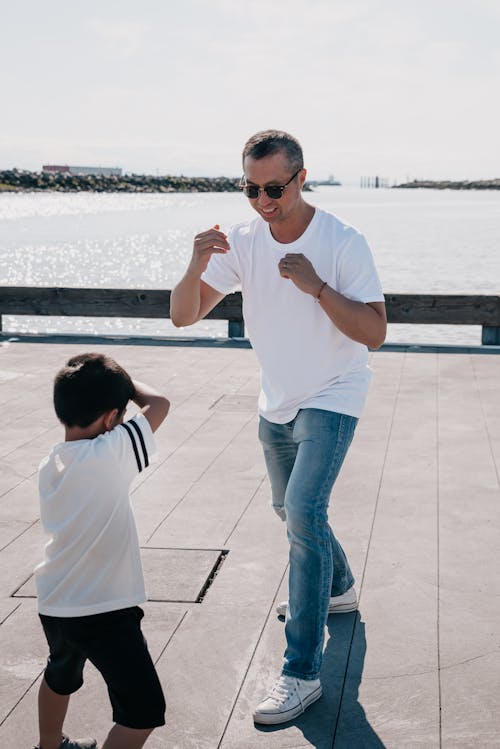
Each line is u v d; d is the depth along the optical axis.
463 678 2.98
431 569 3.86
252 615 3.46
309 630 2.83
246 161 2.79
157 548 4.12
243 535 4.28
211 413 6.63
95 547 2.21
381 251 31.70
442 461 5.43
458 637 3.26
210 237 2.91
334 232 2.89
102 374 2.24
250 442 5.86
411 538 4.21
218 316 9.96
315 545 2.84
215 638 3.29
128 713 2.20
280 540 4.21
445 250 32.25
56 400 2.25
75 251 35.47
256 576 3.82
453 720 2.74
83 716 2.79
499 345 9.59
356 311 2.75
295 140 2.80
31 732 2.70
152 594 3.64
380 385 7.59
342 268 2.88
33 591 3.70
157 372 8.14
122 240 43.81
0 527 4.42
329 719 2.77
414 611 3.47
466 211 92.75
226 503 4.72
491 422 6.34
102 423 2.27
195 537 4.25
